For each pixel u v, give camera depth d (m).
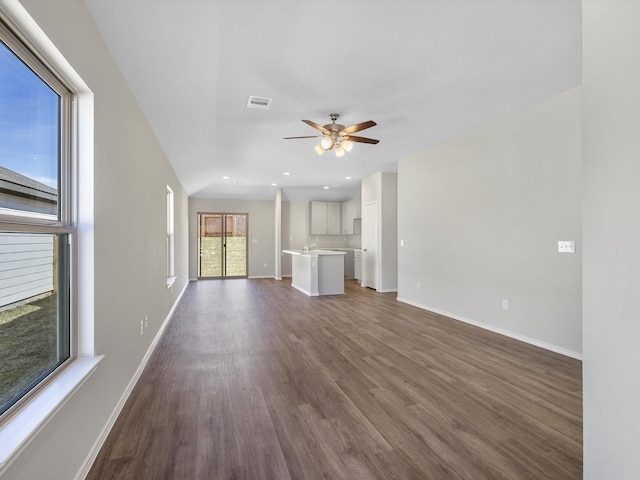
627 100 1.06
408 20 2.24
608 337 1.13
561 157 3.46
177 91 2.99
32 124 1.48
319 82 3.09
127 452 1.90
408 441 2.01
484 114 3.96
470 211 4.61
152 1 1.88
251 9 2.08
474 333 4.23
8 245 1.29
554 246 3.54
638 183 1.02
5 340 1.26
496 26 2.32
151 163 3.58
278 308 5.80
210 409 2.38
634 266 1.03
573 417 2.27
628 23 1.06
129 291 2.62
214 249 9.98
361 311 5.53
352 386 2.75
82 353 1.83
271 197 10.20
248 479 1.69
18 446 1.06
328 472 1.74
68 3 1.55
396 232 7.40
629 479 1.04
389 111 3.81
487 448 1.94
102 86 2.00
